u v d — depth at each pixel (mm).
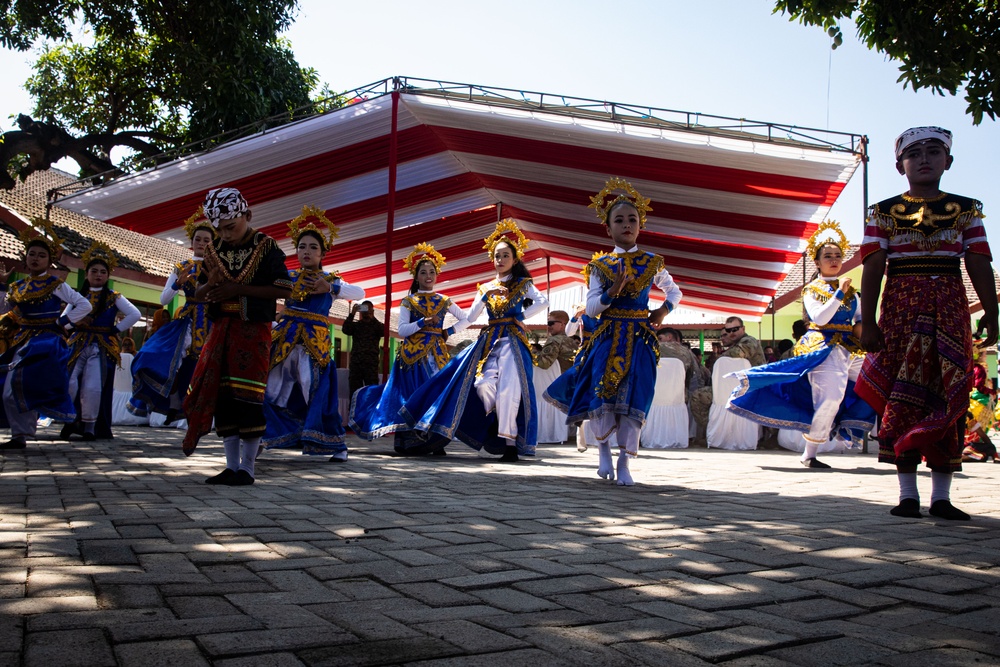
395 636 1712
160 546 2600
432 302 7672
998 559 2707
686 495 4473
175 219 12266
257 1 15828
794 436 10062
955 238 3840
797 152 8414
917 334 3830
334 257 15766
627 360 5098
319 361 6219
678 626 1837
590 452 8930
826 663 1616
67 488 4043
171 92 18000
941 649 1712
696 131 8547
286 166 10562
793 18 8516
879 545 2926
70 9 16172
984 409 9055
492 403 6879
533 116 8930
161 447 7180
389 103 9250
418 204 13156
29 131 15172
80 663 1486
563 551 2697
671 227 12234
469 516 3439
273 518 3240
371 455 7242
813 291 7266
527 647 1665
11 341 6762
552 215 14070
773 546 2859
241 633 1696
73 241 17141
